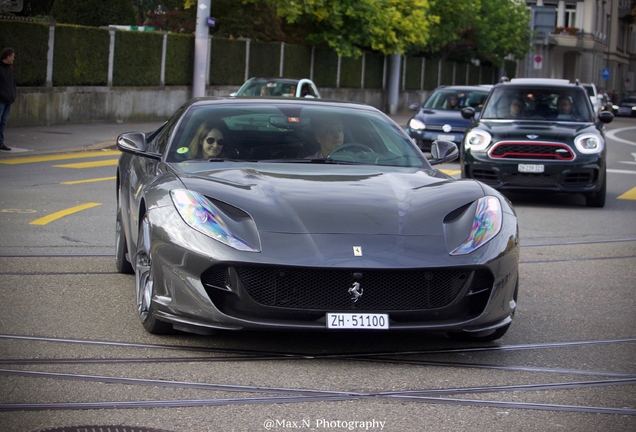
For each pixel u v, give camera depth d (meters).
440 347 5.75
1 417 4.15
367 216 5.38
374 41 40.72
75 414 4.22
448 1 50.84
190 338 5.68
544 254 9.71
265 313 5.13
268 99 7.20
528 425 4.29
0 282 7.16
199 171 5.99
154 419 4.20
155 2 44.00
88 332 5.75
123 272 7.67
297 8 36.31
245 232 5.20
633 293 7.76
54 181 14.27
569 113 14.79
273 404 4.48
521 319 6.68
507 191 15.88
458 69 59.25
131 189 6.82
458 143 20.94
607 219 12.69
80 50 25.56
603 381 5.07
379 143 6.78
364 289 5.14
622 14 102.75
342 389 4.77
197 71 28.70
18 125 23.30
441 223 5.43
